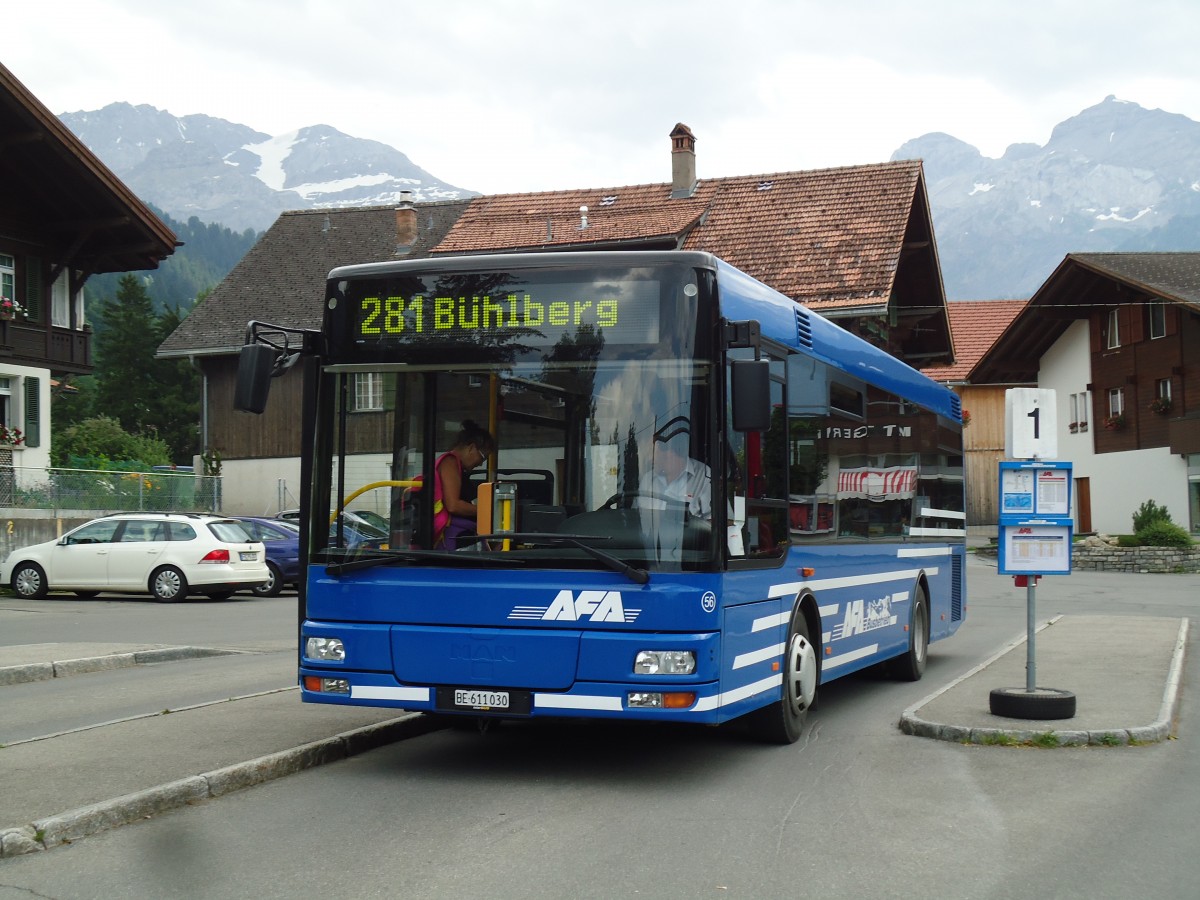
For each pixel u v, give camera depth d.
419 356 8.03
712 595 7.52
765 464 8.59
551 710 7.51
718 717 7.57
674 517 7.53
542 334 7.87
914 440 13.44
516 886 5.65
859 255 36.88
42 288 38.22
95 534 25.39
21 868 5.94
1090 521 54.00
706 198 41.59
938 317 42.66
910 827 6.81
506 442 7.84
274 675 13.04
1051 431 10.05
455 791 7.68
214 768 7.73
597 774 8.23
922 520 13.73
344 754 8.76
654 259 7.80
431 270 8.08
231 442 49.78
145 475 35.06
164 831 6.66
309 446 8.24
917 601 13.38
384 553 7.88
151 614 21.67
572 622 7.52
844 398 10.84
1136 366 50.22
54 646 14.83
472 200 53.28
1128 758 8.73
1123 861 6.13
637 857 6.16
